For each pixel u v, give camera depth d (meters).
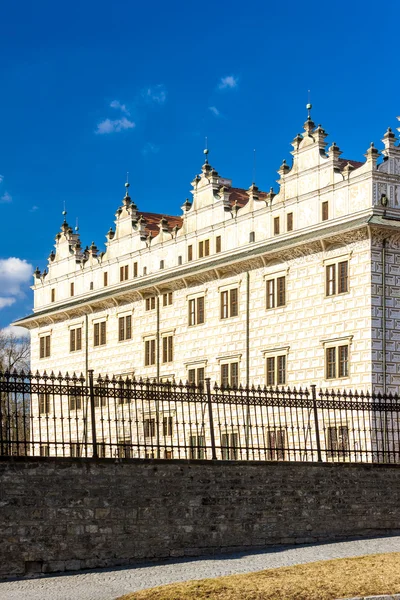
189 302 73.88
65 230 91.88
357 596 22.94
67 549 30.16
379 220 57.94
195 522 32.66
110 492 31.17
